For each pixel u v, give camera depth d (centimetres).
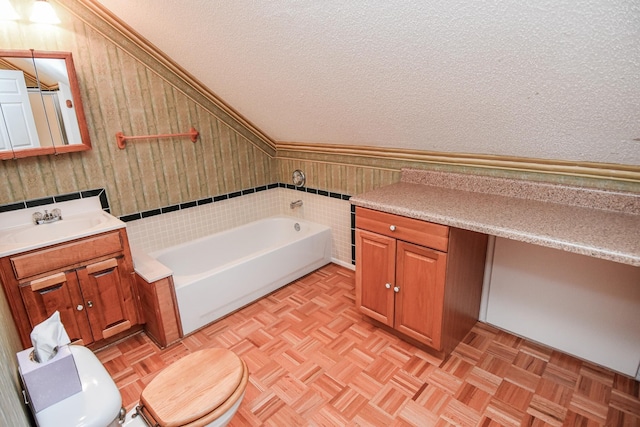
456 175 215
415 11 123
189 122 270
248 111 281
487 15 114
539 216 162
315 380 183
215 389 121
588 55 114
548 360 192
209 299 230
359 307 224
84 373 107
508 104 152
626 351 175
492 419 157
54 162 213
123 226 205
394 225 190
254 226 324
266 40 175
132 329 227
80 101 214
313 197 315
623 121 135
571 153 167
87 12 211
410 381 181
